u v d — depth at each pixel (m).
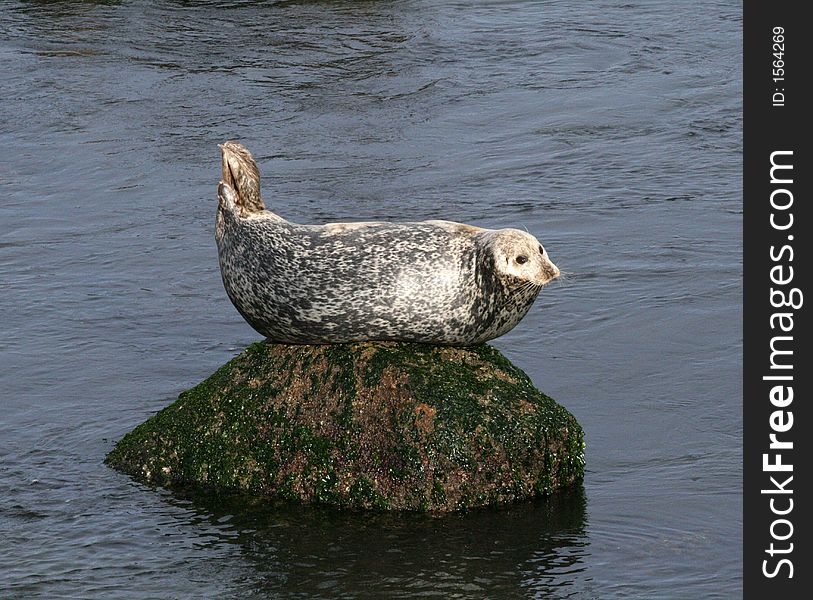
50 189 54.62
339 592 25.69
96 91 67.00
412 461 28.91
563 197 51.84
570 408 33.72
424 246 30.12
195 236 48.91
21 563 27.02
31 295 43.16
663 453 31.25
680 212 49.56
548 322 39.59
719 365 36.09
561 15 81.56
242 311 31.55
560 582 25.91
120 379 36.56
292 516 28.97
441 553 27.14
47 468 31.34
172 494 30.14
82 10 81.38
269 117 63.19
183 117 63.28
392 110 64.12
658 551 27.05
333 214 50.25
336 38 75.94
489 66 71.25
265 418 30.20
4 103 65.38
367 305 29.88
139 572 26.66
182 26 78.12
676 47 74.44
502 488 29.19
